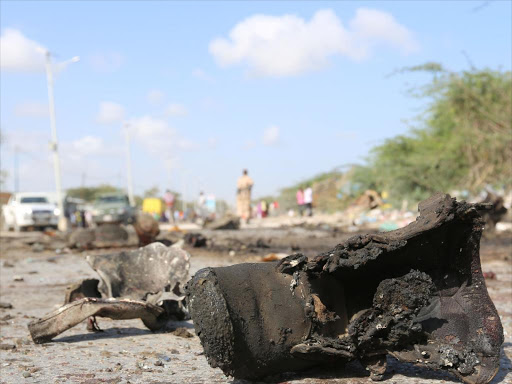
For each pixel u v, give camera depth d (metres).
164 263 4.63
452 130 21.94
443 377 2.94
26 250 11.74
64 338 4.14
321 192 36.12
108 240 11.56
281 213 41.47
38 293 6.37
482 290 2.90
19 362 3.42
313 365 2.99
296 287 2.88
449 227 2.79
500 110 20.81
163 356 3.53
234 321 2.69
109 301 4.08
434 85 21.56
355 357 2.89
